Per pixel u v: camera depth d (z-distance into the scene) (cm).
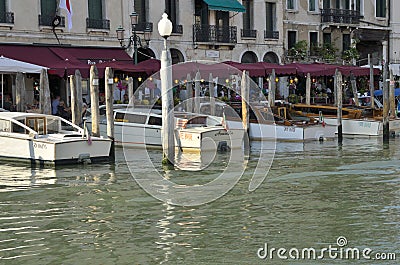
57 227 1730
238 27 5431
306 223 1750
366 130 3922
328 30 6059
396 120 3962
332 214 1836
